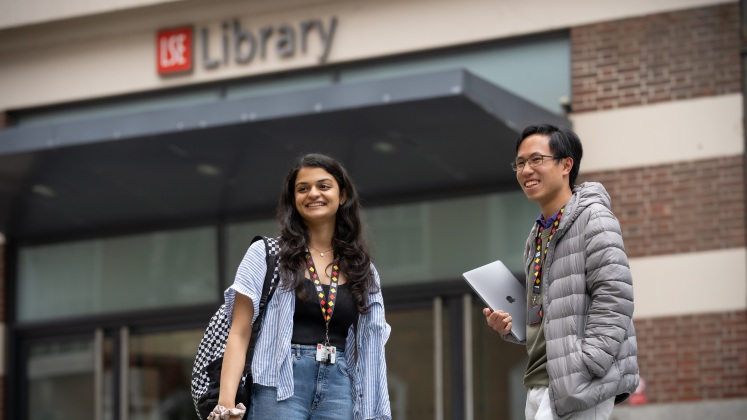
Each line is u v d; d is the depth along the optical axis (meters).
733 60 18.30
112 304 22.45
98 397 22.23
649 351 18.17
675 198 18.33
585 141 18.86
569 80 19.23
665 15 18.70
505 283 8.39
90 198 20.89
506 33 19.52
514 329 8.23
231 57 21.09
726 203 18.11
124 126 18.05
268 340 7.77
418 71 20.12
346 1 20.44
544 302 7.91
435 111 16.66
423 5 20.05
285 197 8.05
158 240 22.19
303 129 17.53
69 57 22.42
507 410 18.98
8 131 18.77
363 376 7.91
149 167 19.28
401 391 19.70
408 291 19.81
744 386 17.73
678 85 18.52
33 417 22.86
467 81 16.17
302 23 20.62
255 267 7.86
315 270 7.91
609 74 18.88
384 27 20.20
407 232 20.03
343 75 20.50
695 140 18.34
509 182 19.39
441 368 19.45
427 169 19.05
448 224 19.77
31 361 23.06
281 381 7.69
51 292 23.02
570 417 7.79
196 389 8.09
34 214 21.83
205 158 18.81
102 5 21.75
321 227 8.04
